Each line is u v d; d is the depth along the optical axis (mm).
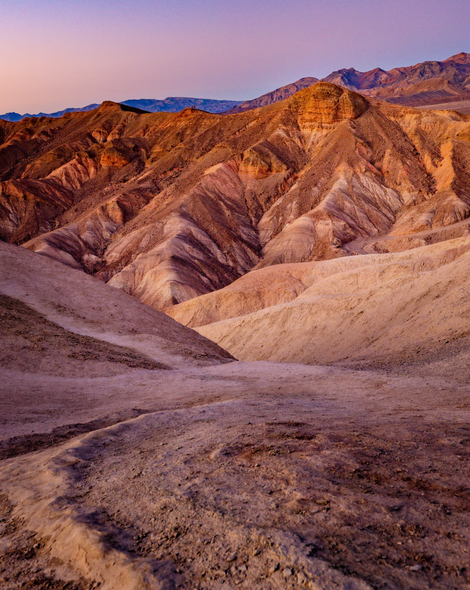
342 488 4977
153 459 7215
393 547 3604
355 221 111625
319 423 8773
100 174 173500
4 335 21859
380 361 21188
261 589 3242
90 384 18797
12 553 4594
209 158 153250
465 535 3723
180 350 27484
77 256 119875
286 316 43219
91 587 3715
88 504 5469
